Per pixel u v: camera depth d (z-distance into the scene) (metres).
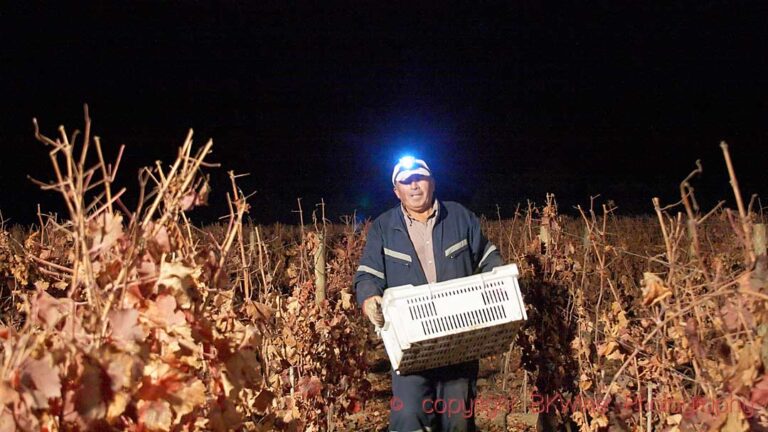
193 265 2.51
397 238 4.18
